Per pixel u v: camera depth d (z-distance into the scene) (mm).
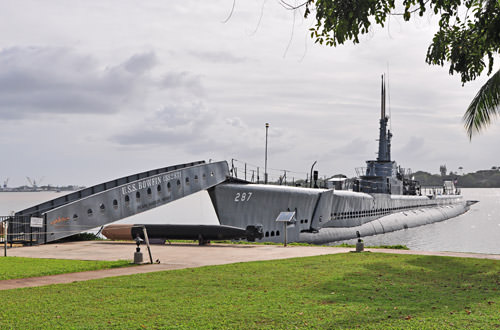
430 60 14633
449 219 83875
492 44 13672
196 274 15172
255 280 14078
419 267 16938
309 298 11578
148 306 10680
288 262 18000
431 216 75688
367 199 52750
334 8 10977
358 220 50281
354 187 55625
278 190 34781
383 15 11109
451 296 12023
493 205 153125
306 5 11250
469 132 18156
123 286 13094
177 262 18281
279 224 34875
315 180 42344
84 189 28047
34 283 13734
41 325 9094
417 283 13852
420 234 56812
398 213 64500
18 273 15234
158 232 25062
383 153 61812
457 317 9797
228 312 10148
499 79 17188
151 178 28016
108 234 25969
